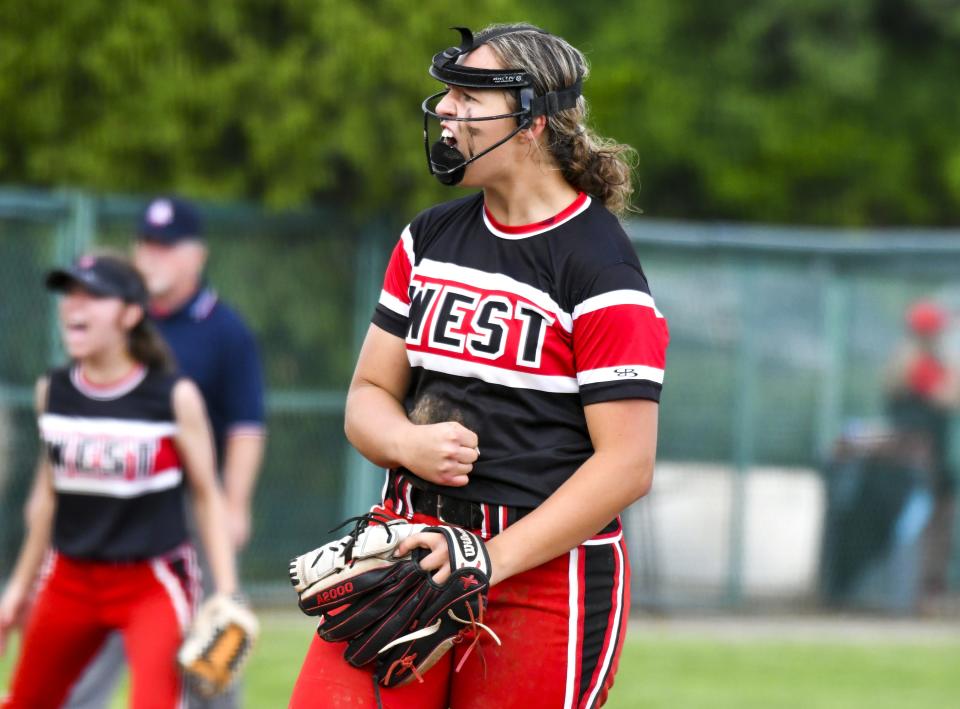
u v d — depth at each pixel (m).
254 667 26.69
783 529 35.47
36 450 30.81
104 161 32.88
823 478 35.66
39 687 17.61
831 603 35.75
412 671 11.61
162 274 20.12
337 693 11.70
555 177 11.70
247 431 20.55
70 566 17.16
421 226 12.30
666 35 55.50
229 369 20.45
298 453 32.75
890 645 32.41
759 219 55.78
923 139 57.59
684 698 25.98
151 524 17.11
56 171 32.81
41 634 17.38
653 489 34.78
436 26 33.34
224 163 33.59
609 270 11.37
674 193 55.91
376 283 33.12
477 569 11.09
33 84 32.78
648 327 11.39
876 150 56.28
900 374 35.84
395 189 33.22
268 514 32.56
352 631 11.47
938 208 57.78
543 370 11.48
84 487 16.98
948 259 35.69
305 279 32.72
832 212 55.84
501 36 11.62
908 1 57.56
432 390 11.89
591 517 11.29
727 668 29.12
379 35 32.62
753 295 35.19
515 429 11.58
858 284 35.69
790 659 30.33
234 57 33.28
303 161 32.78
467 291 11.66
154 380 17.22
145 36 32.81
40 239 30.64
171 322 20.36
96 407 17.03
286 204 32.41
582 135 11.80
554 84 11.61
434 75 11.68
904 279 35.78
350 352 33.06
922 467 35.88
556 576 11.69
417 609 11.25
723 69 55.75
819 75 55.91
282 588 32.78
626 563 12.13
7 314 30.44
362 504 33.19
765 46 56.84
